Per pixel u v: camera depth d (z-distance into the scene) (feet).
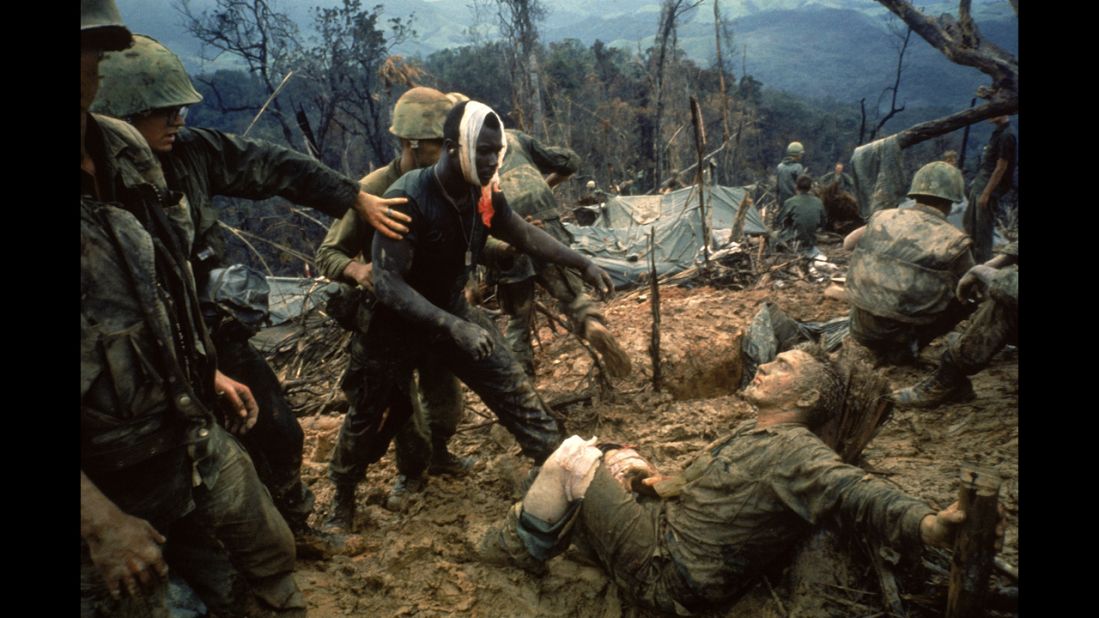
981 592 7.32
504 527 10.31
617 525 9.55
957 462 12.03
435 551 11.30
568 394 16.56
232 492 8.56
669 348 18.38
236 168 10.13
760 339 16.49
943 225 15.72
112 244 6.70
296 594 9.29
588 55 230.27
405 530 11.96
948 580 8.57
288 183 10.30
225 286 9.96
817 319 22.13
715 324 20.45
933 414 14.37
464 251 10.90
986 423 13.53
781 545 9.06
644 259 31.32
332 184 10.25
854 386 9.87
